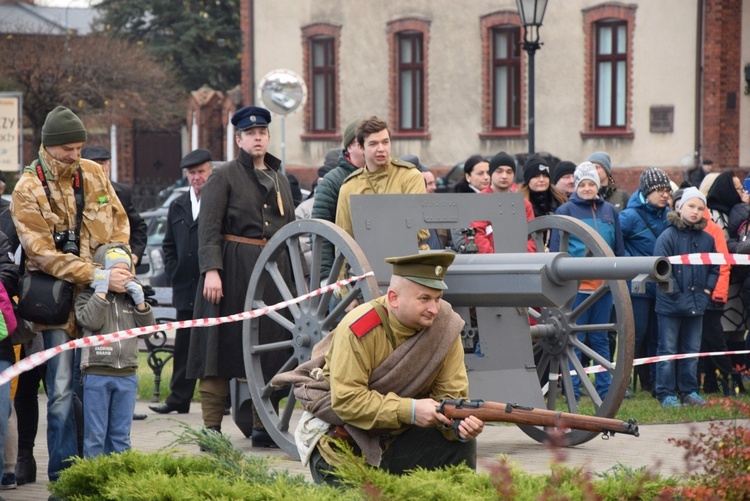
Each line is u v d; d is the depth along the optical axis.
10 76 42.06
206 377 9.68
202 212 9.44
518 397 8.95
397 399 5.91
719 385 12.53
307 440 6.32
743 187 14.25
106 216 7.93
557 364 9.66
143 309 7.67
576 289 7.96
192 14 50.53
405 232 8.52
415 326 5.98
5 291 7.15
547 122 35.59
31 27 46.59
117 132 45.97
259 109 9.60
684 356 9.79
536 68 35.69
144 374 14.46
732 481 5.24
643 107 33.91
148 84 44.09
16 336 7.73
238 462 6.25
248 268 9.42
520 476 5.74
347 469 5.61
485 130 36.84
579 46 35.00
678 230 11.70
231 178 9.50
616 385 9.12
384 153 8.80
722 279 11.79
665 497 5.17
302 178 39.62
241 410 9.91
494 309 9.04
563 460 5.25
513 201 9.02
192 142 44.06
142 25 52.06
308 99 39.53
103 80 43.16
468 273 7.99
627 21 34.12
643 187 12.30
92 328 7.58
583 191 11.70
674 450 9.20
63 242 7.71
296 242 8.88
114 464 6.31
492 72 36.81
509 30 36.53
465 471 5.83
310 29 39.31
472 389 8.77
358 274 8.11
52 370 7.76
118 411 7.73
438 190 27.38
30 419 8.42
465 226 8.77
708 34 32.91
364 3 38.53
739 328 12.54
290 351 9.45
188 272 11.36
